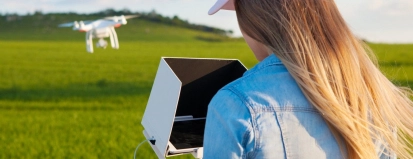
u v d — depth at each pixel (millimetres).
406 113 1027
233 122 849
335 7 963
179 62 1630
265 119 854
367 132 900
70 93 7832
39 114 6246
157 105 1406
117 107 6793
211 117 890
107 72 10234
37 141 4977
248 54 14469
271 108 862
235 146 845
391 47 13203
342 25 945
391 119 976
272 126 855
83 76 9680
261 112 854
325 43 886
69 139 5066
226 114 862
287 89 886
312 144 880
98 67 10852
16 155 4516
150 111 1481
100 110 6559
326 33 904
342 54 892
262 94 872
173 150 1451
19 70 10195
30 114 6238
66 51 13297
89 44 6441
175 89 1252
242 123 843
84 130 5426
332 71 874
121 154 4566
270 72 904
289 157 865
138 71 10484
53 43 15133
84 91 8070
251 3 918
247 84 893
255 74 914
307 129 879
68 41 15930
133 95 7766
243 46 16406
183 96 1716
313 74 854
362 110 903
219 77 1716
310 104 887
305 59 858
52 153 4578
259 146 851
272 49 894
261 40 911
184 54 13953
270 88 883
